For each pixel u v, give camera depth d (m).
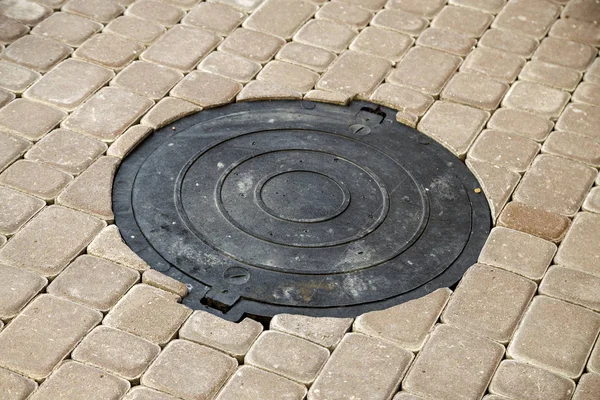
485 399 1.97
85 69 2.57
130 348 2.01
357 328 2.07
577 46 2.74
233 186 2.32
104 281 2.12
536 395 1.98
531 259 2.21
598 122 2.53
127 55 2.62
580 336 2.07
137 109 2.48
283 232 2.23
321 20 2.77
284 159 2.39
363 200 2.31
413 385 1.99
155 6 2.78
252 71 2.61
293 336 2.05
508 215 2.29
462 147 2.44
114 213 2.26
